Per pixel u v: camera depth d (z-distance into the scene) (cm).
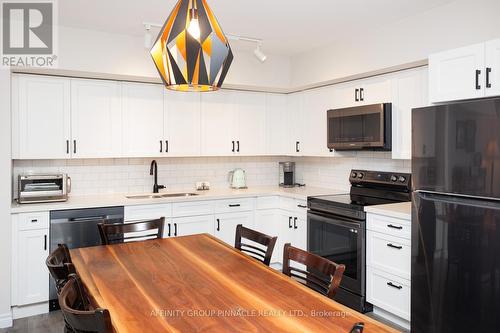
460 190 228
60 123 351
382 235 301
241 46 392
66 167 384
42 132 343
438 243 240
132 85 384
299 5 286
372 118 341
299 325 130
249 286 167
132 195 400
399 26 316
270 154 464
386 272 298
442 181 237
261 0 277
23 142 336
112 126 375
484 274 216
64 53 328
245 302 149
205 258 209
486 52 234
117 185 411
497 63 229
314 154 427
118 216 352
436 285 242
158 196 398
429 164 245
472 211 221
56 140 349
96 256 214
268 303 148
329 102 406
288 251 196
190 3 150
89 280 174
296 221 406
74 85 357
